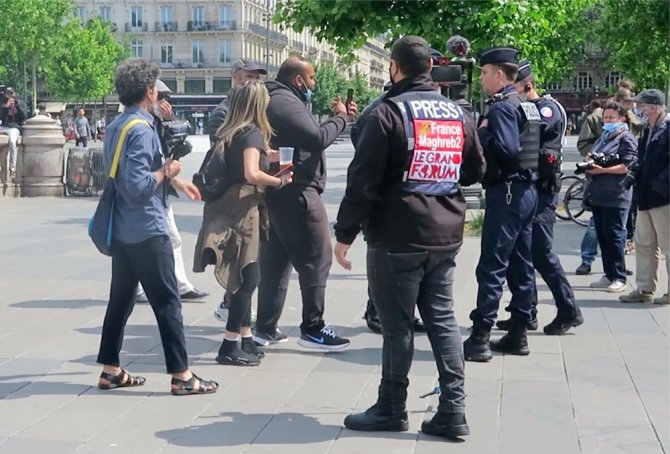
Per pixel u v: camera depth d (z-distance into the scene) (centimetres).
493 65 682
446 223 514
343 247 513
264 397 604
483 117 693
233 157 637
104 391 612
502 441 527
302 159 685
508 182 685
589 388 630
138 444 516
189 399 597
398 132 501
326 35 1614
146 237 581
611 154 963
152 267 586
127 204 580
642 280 922
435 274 523
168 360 602
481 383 640
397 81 526
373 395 611
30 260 1162
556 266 772
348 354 716
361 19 1595
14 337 756
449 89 961
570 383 641
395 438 529
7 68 7788
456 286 997
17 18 6519
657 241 913
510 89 686
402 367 532
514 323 713
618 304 919
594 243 1093
